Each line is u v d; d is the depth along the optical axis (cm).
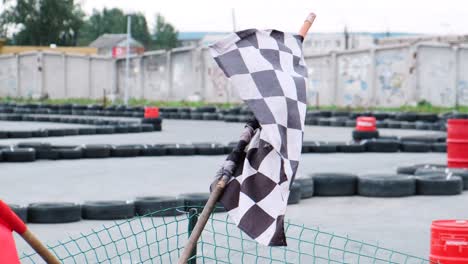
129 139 1941
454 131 1224
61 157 1467
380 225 815
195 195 877
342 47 7950
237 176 366
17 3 7038
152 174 1242
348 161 1475
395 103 3334
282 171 354
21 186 1098
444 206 948
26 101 4144
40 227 791
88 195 1014
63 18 7100
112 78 4128
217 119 2889
